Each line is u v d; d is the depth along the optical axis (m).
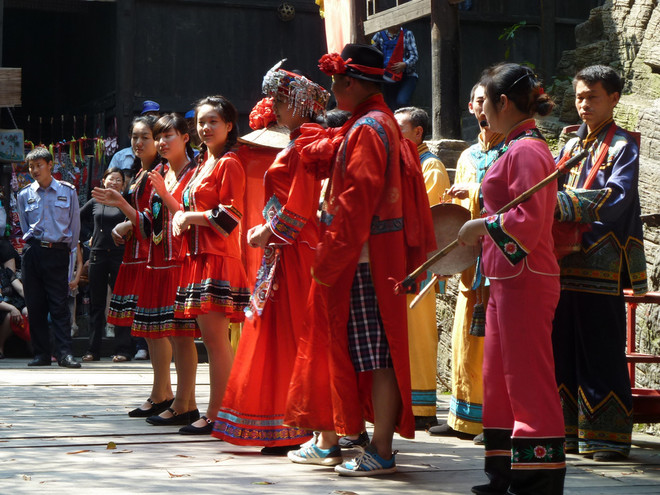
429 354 5.38
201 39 12.44
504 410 3.45
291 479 3.82
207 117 4.99
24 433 4.92
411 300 5.37
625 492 3.71
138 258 5.49
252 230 4.45
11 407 5.91
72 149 12.16
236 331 6.68
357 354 3.86
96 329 9.52
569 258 4.61
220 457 4.32
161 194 5.09
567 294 4.61
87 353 9.53
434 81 7.13
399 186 3.82
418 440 5.00
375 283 3.81
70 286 10.30
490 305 3.44
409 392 3.83
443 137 7.10
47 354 9.02
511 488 3.29
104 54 12.83
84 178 12.14
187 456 4.33
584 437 4.54
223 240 4.89
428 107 12.72
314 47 12.89
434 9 7.05
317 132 4.00
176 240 5.26
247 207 5.40
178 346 5.27
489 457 3.51
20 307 9.92
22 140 11.16
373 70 3.93
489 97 3.42
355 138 3.78
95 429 5.09
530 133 3.37
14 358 9.95
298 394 4.00
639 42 7.83
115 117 12.16
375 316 3.86
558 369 4.64
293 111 4.34
